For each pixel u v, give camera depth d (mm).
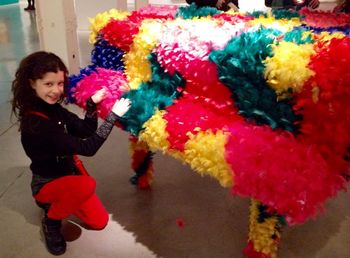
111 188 1756
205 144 1012
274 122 990
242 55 979
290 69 872
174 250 1356
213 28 1298
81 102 1429
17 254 1340
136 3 3748
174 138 1091
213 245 1383
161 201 1658
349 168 963
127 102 1255
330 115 874
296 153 906
